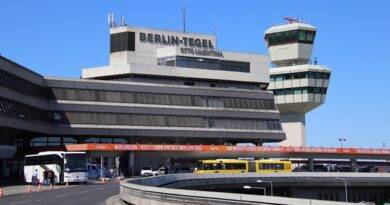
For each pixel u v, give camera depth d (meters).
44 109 92.56
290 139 141.62
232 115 111.56
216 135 108.75
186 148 100.44
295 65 139.12
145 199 26.59
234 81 118.75
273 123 116.00
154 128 103.00
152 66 109.75
